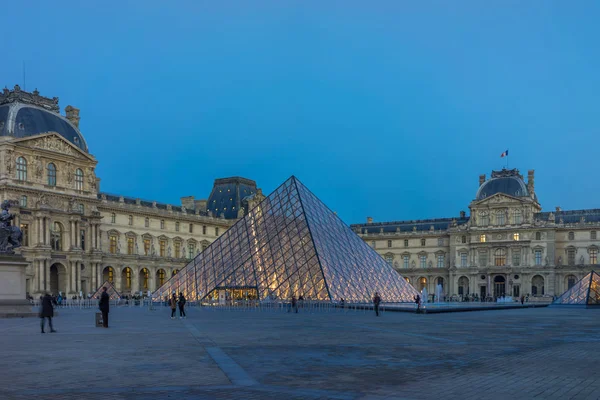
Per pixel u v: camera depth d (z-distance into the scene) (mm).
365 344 35469
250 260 90438
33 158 134750
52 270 143125
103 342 36500
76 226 142250
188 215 187875
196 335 41531
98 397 19531
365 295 86438
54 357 29156
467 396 19797
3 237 69062
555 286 195500
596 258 193000
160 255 178250
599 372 24719
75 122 155375
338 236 95312
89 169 149125
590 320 62500
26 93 141500
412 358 29062
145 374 24094
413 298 99062
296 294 82062
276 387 21328
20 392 20359
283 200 97500
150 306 88188
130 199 174000
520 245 199375
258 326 50875
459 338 39625
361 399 19281
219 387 21266
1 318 64688
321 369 25531
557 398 19500
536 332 45094
